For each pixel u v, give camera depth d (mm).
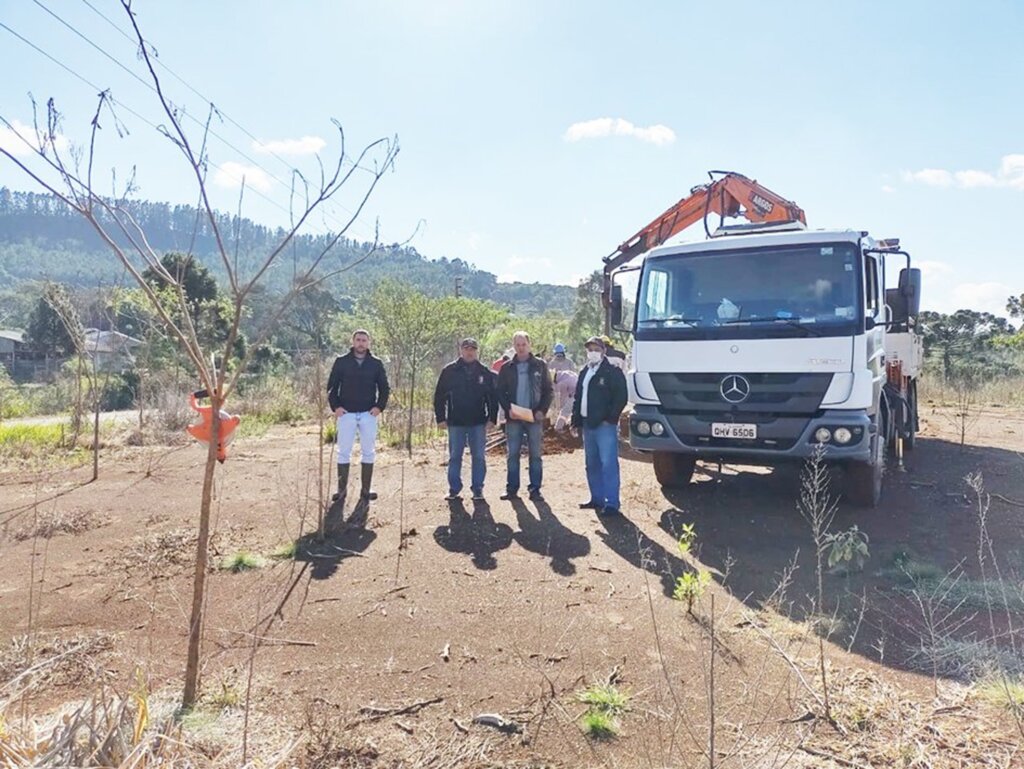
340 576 4621
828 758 2551
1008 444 10148
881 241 6801
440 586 4430
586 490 7324
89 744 2041
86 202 2311
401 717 2850
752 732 2719
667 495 6977
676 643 3564
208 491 2857
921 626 3740
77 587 4414
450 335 17953
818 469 5648
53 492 7441
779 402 5691
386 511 6402
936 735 2680
